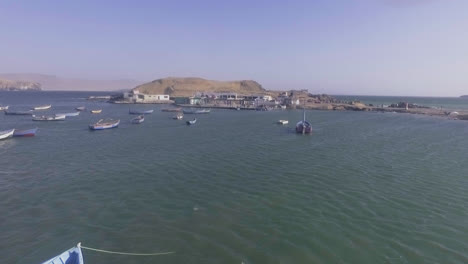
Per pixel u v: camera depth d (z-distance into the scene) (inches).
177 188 1112.2
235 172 1327.5
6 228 792.9
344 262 655.8
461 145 2073.1
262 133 2650.1
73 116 4065.0
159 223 833.5
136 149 1840.6
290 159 1592.0
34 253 685.3
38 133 2509.8
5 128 2822.3
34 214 878.4
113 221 842.2
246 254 686.5
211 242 737.0
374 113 5541.3
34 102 7199.8
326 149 1895.9
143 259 667.4
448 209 923.4
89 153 1716.3
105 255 681.6
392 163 1512.1
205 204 965.2
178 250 702.5
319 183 1176.2
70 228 799.1
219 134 2556.6
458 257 672.4
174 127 3051.2
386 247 712.4
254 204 966.4
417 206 946.7
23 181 1180.5
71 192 1061.8
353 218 863.7
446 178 1243.8
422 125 3442.4
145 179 1217.4
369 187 1127.6
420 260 661.9
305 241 740.0
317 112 5728.3
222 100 7194.9
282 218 864.9
